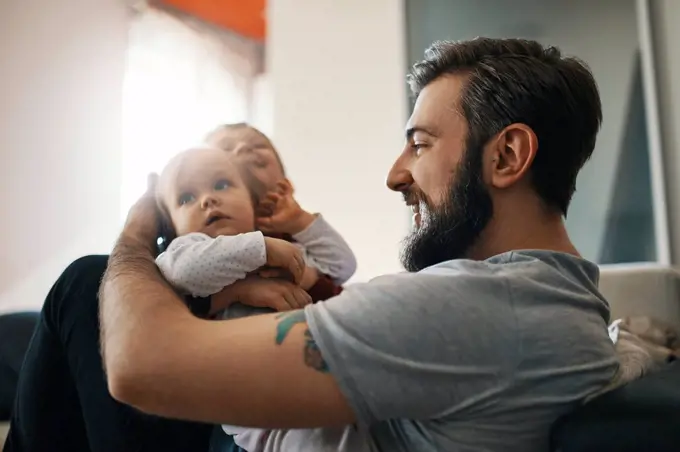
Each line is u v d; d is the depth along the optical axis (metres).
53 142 2.60
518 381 0.68
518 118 0.80
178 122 2.61
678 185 2.18
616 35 2.24
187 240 0.91
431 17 2.40
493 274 0.72
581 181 2.23
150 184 1.07
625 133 2.22
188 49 2.63
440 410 0.68
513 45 0.85
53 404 1.01
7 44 2.60
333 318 0.67
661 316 1.57
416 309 0.67
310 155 2.46
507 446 0.69
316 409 0.66
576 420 0.67
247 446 0.86
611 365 0.75
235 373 0.65
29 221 2.56
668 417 0.63
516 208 0.82
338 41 2.46
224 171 1.04
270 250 0.88
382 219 2.38
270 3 2.53
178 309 0.72
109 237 2.58
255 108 2.62
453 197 0.83
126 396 0.66
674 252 2.17
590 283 0.80
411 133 0.89
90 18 2.63
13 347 1.47
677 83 2.21
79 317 0.97
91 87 2.63
